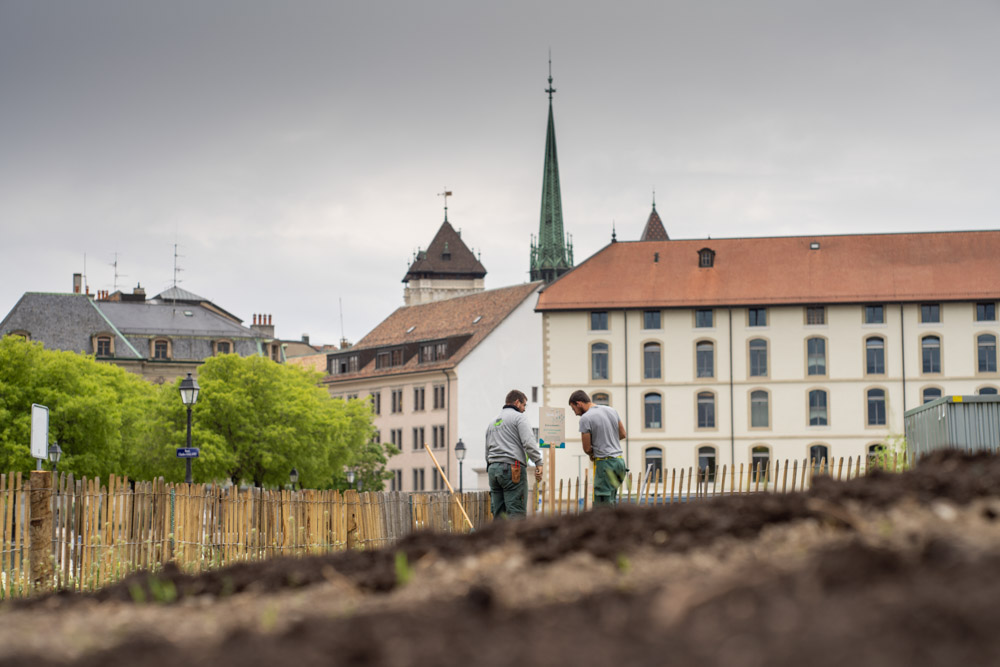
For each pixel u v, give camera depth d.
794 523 6.09
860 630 4.07
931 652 3.81
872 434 82.69
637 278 86.62
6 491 13.27
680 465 84.06
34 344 62.28
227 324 118.38
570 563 5.97
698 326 84.69
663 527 6.31
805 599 4.60
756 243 88.12
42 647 5.36
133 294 133.50
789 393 83.62
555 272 157.62
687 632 4.41
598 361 85.38
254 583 6.59
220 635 5.34
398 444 109.25
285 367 72.81
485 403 102.81
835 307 83.69
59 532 14.03
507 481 16.02
